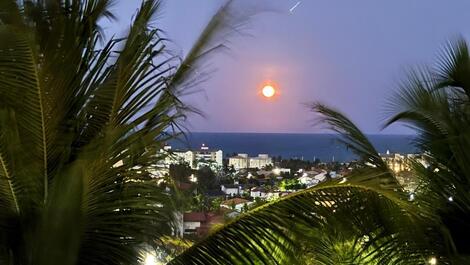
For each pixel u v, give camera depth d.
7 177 2.80
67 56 3.02
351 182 2.89
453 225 4.52
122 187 3.09
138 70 3.15
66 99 3.02
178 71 3.22
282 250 2.80
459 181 4.60
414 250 3.84
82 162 2.72
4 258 2.73
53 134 2.93
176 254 3.11
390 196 2.98
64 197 2.49
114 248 2.98
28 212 2.83
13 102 2.71
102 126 3.13
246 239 2.79
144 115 3.17
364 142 4.29
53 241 2.46
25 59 2.66
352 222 2.93
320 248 3.02
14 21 2.66
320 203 2.84
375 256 3.82
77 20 3.25
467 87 4.85
